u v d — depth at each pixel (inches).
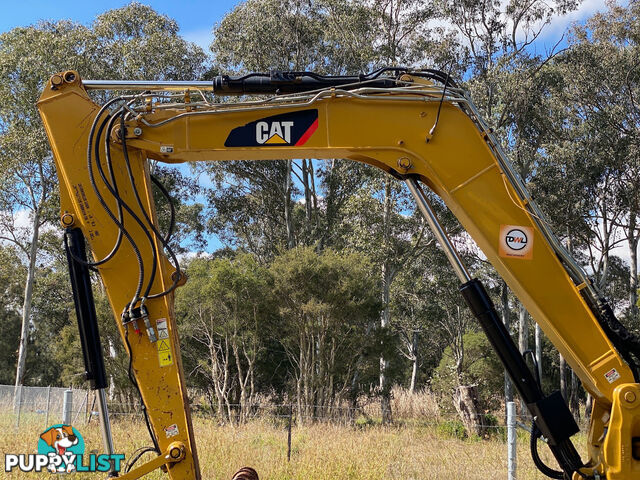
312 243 1236.5
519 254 177.6
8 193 1084.5
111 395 819.4
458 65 1032.8
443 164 180.7
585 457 363.3
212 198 1293.1
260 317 836.0
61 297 1408.7
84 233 179.0
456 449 456.8
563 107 1084.5
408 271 1320.1
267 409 855.7
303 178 1272.1
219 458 355.6
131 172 177.8
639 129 1056.2
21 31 1022.4
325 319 819.4
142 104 187.3
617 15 1089.4
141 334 173.8
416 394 1073.5
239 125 182.4
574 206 1075.3
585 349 174.7
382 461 368.2
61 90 182.7
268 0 1152.2
